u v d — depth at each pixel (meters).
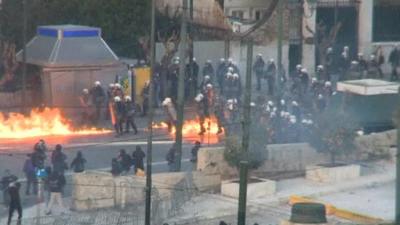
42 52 80.56
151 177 53.97
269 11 93.25
